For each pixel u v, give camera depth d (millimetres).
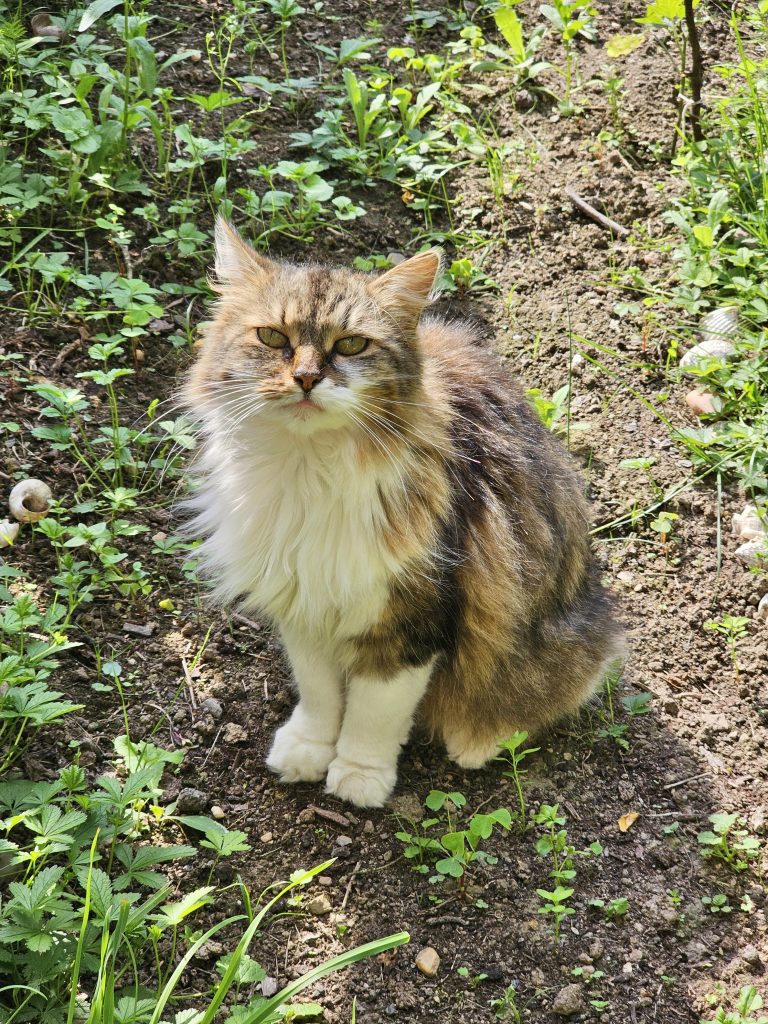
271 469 1283
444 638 1338
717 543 1558
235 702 1423
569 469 1452
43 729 1363
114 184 1709
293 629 1340
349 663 1343
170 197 1746
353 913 1307
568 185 1831
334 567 1286
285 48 1945
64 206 1707
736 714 1460
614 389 1678
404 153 1834
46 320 1623
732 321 1695
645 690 1470
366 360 1263
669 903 1331
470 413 1365
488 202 1819
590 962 1295
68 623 1422
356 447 1264
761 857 1360
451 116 1900
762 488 1594
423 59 1938
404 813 1368
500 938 1302
